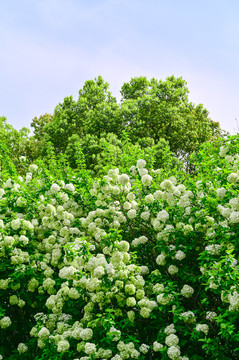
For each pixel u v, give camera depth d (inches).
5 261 165.2
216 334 125.6
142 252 180.4
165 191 174.2
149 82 692.1
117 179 173.9
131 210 178.2
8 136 860.0
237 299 103.7
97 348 122.6
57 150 716.0
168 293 130.3
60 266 170.2
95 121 622.2
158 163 510.0
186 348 128.1
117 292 131.7
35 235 198.4
